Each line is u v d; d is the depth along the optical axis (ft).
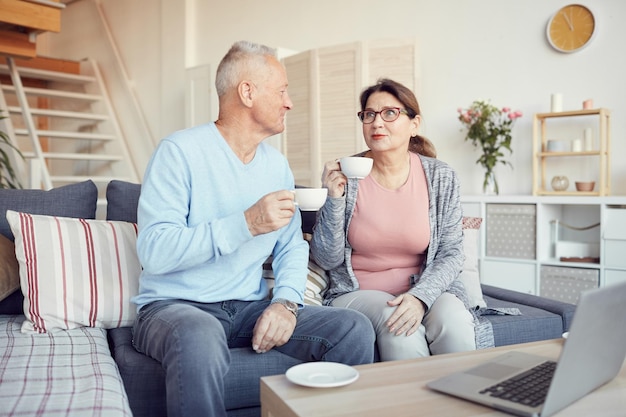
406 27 14.43
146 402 5.01
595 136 11.93
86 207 6.99
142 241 5.25
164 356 4.70
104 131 21.12
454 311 5.85
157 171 5.48
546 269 11.15
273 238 6.02
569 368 3.29
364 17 15.14
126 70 21.21
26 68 19.35
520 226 11.53
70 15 23.56
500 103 13.07
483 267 12.01
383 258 6.79
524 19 12.68
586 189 11.58
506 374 3.86
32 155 16.49
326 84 14.24
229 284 5.71
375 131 6.55
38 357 4.97
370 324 5.49
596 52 11.80
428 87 14.14
